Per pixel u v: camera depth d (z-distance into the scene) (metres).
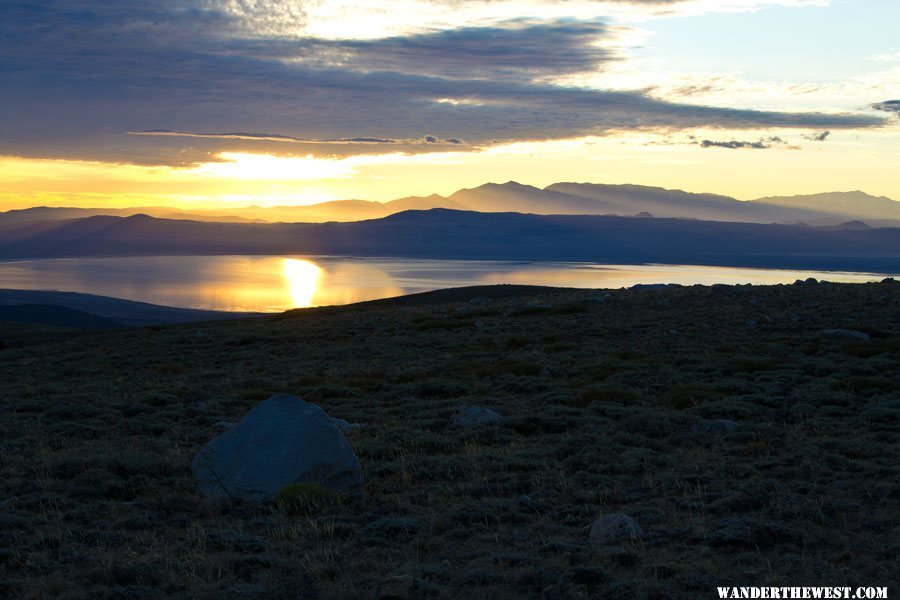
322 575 9.78
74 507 13.75
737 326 42.22
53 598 9.15
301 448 14.62
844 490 13.38
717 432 18.95
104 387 32.66
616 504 13.23
